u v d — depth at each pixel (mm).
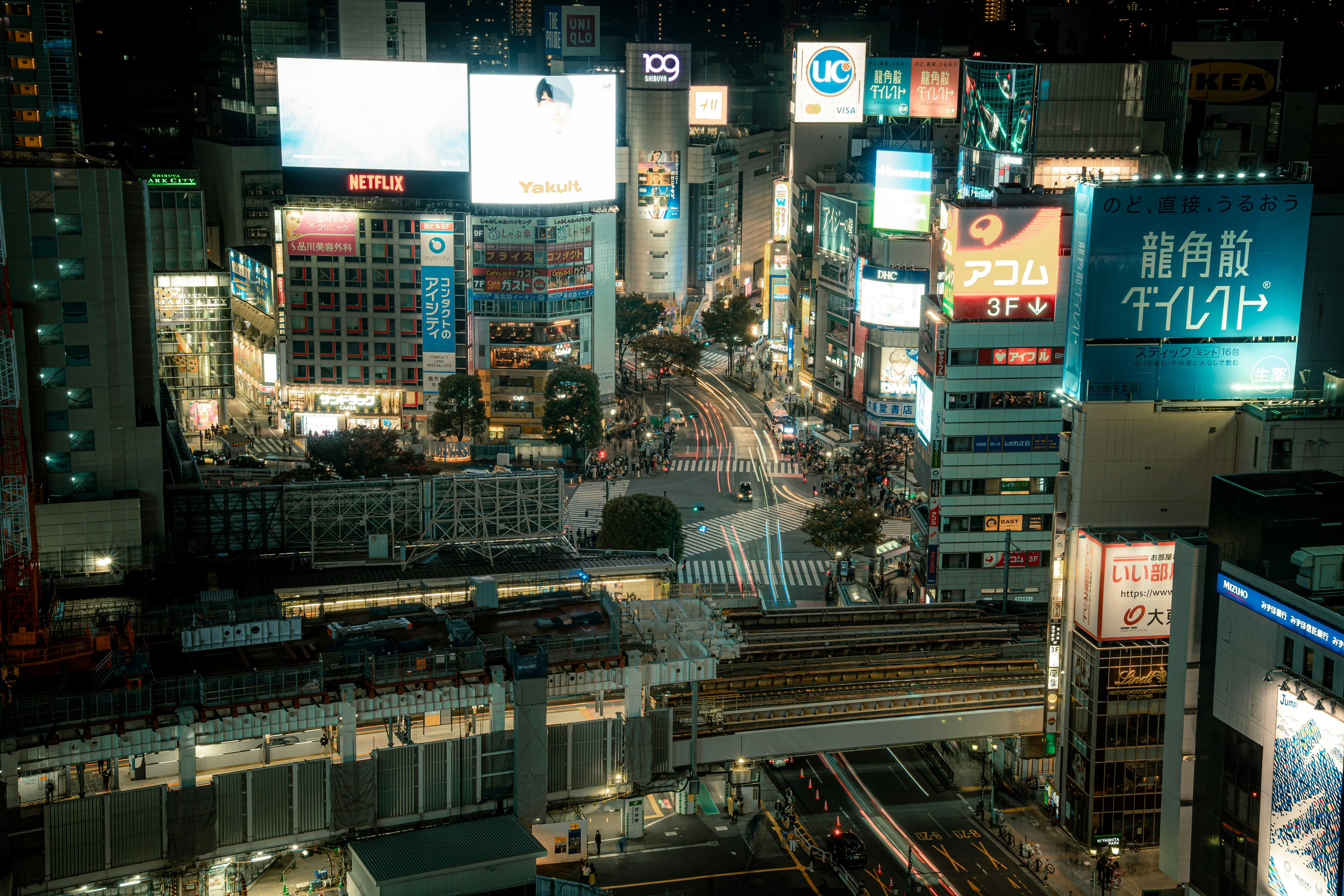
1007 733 122312
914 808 124750
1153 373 119062
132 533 131375
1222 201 117062
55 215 126812
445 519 138625
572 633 112375
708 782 128250
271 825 96750
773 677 117438
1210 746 93812
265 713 95812
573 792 106062
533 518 140250
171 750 98812
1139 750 116750
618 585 138375
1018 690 121500
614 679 106438
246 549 135375
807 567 183375
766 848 115500
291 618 107375
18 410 119812
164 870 93562
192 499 134250
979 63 187500
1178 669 99562
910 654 122312
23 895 89625
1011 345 147000
